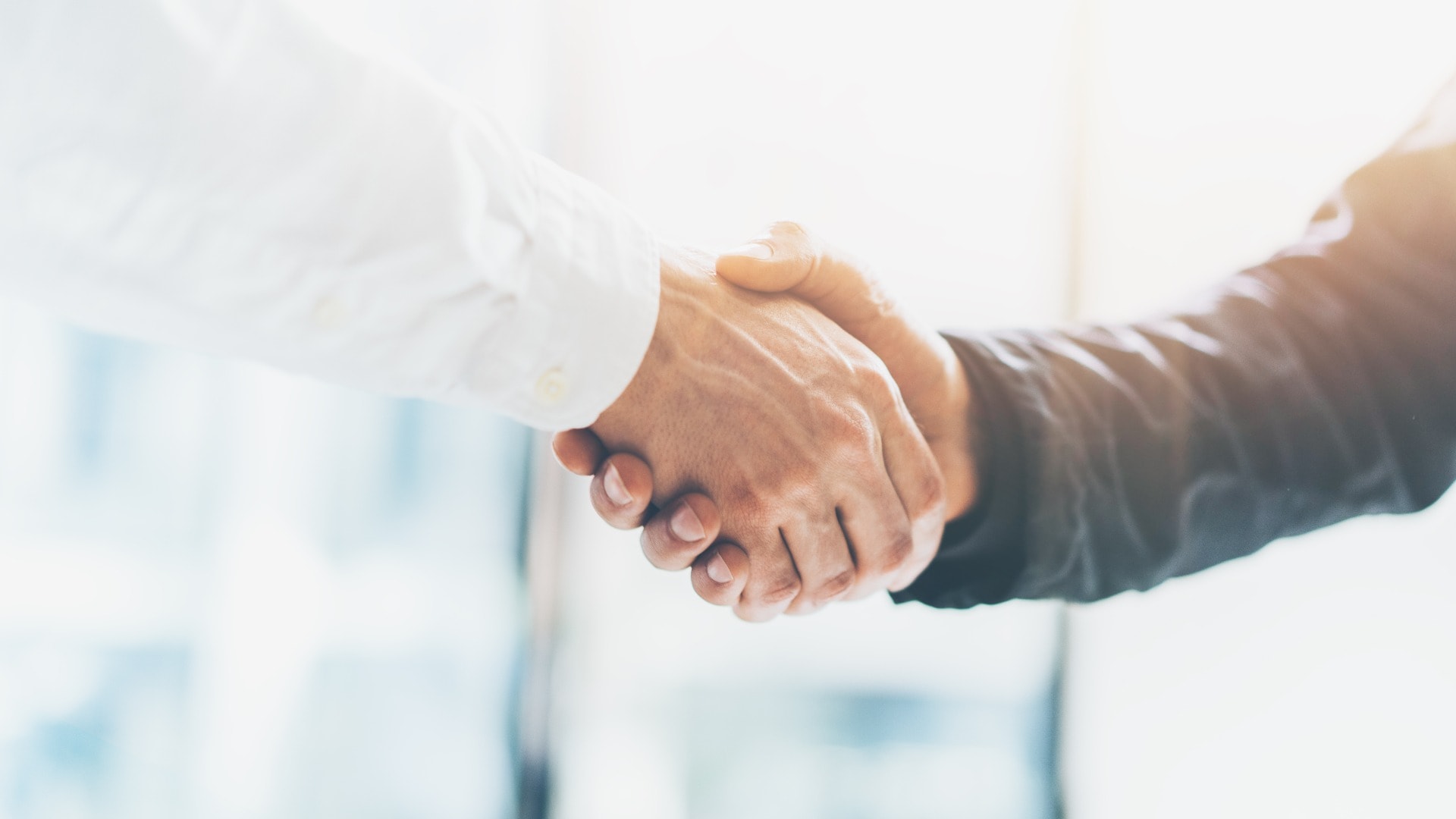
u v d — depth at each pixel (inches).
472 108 23.9
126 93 18.9
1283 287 37.2
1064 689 107.0
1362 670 100.5
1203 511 36.0
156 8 18.8
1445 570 96.9
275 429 95.9
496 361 25.1
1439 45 103.7
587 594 101.4
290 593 95.8
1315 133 108.3
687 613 103.0
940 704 105.7
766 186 108.6
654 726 101.6
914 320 35.9
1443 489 35.7
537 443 100.6
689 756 101.8
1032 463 35.3
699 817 101.1
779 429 30.8
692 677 102.7
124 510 92.8
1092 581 36.7
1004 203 111.7
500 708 99.5
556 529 101.3
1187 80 111.0
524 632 100.3
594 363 26.7
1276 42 108.9
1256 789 102.8
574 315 25.9
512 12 101.0
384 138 21.7
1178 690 105.3
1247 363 35.9
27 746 90.0
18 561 90.2
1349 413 35.3
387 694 97.7
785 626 104.2
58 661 91.1
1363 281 35.6
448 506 99.9
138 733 92.2
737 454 30.5
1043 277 111.7
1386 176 36.3
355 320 22.7
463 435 100.2
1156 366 36.4
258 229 20.9
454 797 97.8
